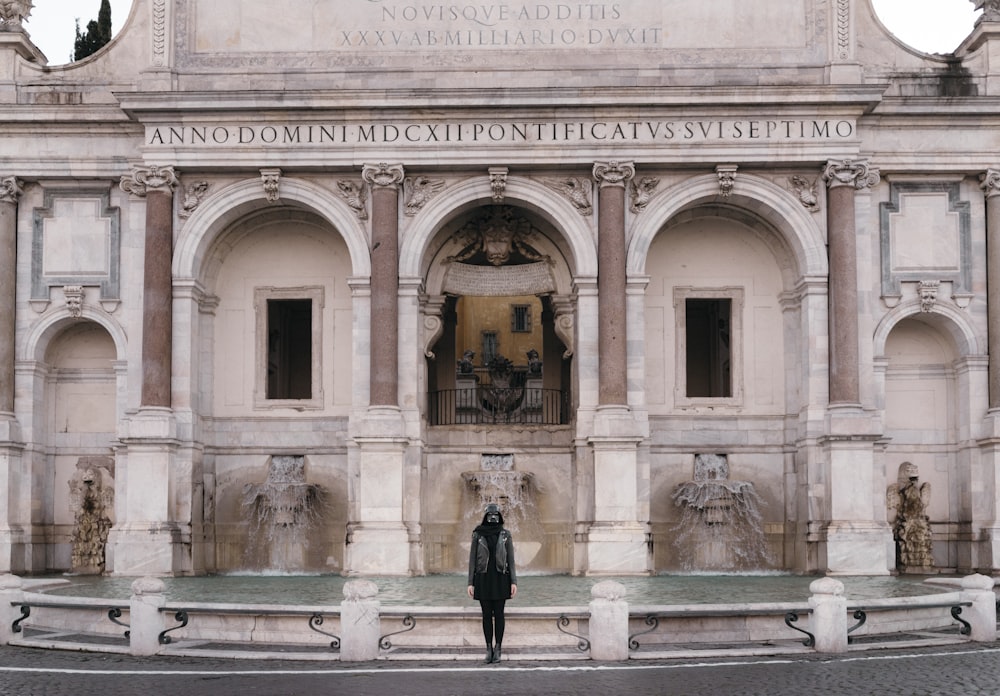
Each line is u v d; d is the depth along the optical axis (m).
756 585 28.95
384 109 34.44
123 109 34.34
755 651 18.75
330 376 36.91
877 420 33.84
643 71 35.00
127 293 35.69
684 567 35.81
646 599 24.36
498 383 40.00
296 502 35.47
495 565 17.89
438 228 35.53
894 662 17.80
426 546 36.34
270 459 36.66
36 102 36.31
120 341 36.00
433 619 19.44
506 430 37.00
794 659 18.22
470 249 37.34
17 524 35.75
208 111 34.44
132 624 19.08
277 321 39.81
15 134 36.00
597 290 34.84
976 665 17.48
